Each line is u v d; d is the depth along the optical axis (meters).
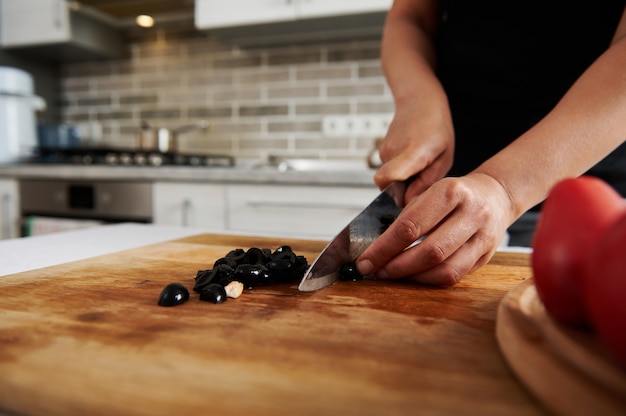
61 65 2.05
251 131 1.83
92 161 1.69
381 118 1.67
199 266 0.52
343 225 1.24
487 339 0.31
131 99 1.99
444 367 0.26
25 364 0.26
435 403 0.22
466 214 0.41
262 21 1.50
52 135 1.88
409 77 0.66
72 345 0.29
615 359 0.23
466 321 0.34
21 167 1.52
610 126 0.42
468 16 0.79
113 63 2.00
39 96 2.02
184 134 1.91
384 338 0.31
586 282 0.23
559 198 0.28
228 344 0.29
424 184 0.57
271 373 0.25
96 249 0.62
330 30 1.60
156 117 1.96
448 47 0.82
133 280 0.46
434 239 0.41
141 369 0.26
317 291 0.42
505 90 0.78
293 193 1.27
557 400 0.21
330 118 1.73
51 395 0.23
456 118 0.84
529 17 0.74
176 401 0.22
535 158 0.43
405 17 0.82
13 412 0.23
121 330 0.32
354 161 1.71
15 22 1.79
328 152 1.74
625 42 0.46
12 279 0.46
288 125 1.79
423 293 0.42
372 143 1.69
